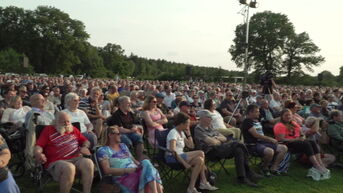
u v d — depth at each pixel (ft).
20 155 19.20
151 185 14.24
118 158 15.35
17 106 22.41
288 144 22.56
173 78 172.76
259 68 186.80
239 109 35.68
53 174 14.76
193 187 17.19
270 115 31.71
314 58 189.88
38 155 14.87
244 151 20.08
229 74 159.02
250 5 58.13
